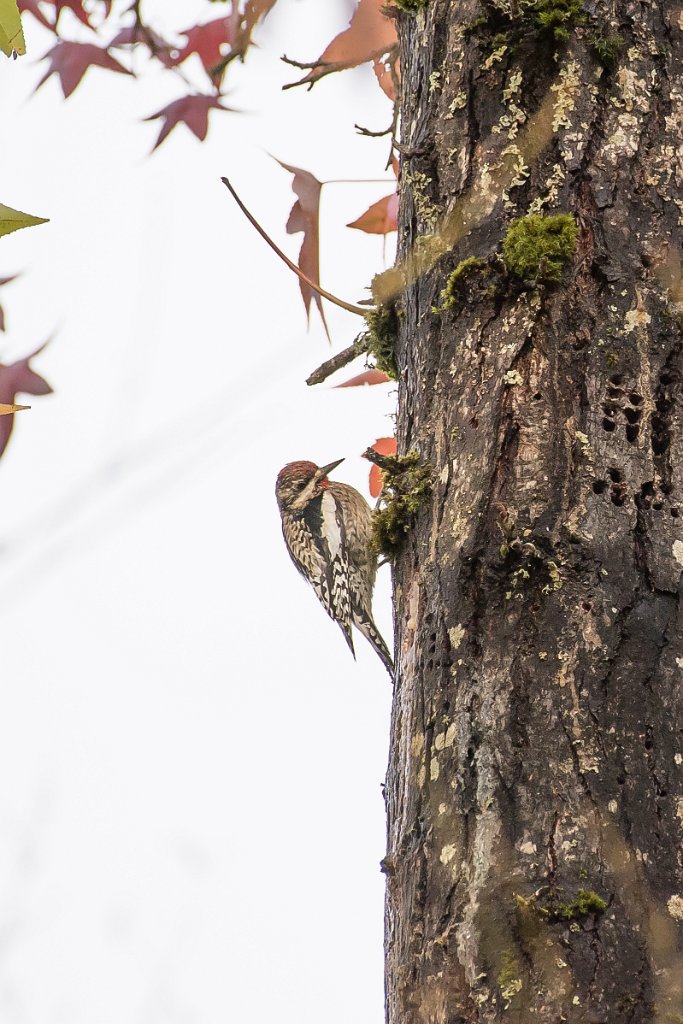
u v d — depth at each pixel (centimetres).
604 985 574
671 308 687
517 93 723
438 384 719
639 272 689
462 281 711
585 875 591
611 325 680
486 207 716
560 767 613
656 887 592
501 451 674
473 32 743
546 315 685
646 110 712
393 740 704
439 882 627
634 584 641
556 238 688
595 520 650
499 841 611
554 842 601
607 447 663
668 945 580
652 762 614
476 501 673
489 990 588
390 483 729
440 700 661
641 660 630
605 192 698
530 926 588
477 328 705
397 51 939
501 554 653
